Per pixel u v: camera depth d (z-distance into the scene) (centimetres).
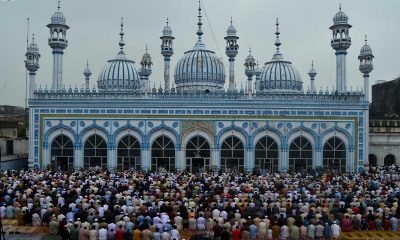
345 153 3047
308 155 3042
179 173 2595
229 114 3016
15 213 1681
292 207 1584
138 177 2283
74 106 3006
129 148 3025
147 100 3000
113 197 1702
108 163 3002
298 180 2305
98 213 1498
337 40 3216
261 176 2473
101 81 3531
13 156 3247
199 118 3016
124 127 3008
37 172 2480
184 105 3008
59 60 3219
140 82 3603
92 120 3008
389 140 3375
